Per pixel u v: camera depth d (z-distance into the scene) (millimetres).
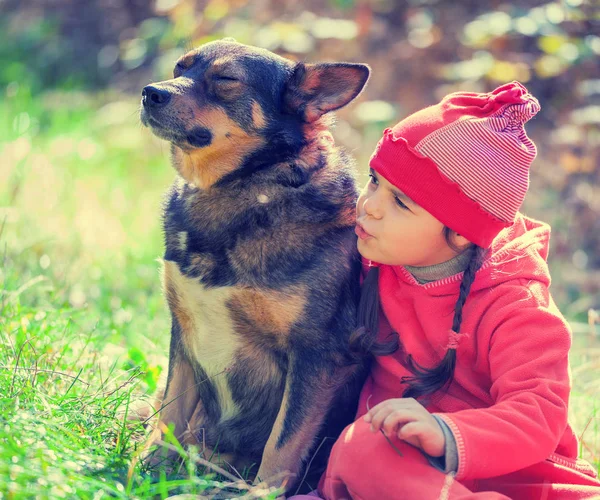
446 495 2354
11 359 3275
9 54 10961
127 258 5688
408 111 7922
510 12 7488
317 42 8086
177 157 3266
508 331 2602
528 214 7008
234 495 2770
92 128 8781
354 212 3092
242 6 8586
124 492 2338
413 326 2830
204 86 3242
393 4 9086
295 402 2971
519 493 2652
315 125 3277
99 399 3021
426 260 2768
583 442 3340
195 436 3254
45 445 2436
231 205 3027
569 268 6453
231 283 2943
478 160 2568
